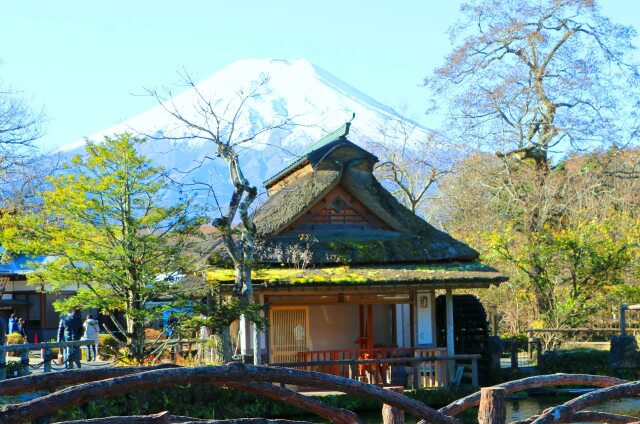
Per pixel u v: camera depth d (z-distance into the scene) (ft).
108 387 19.11
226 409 72.18
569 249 111.65
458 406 26.35
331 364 82.02
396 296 92.68
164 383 19.60
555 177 136.77
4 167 115.14
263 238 91.81
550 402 87.15
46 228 77.87
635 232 120.06
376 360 83.35
